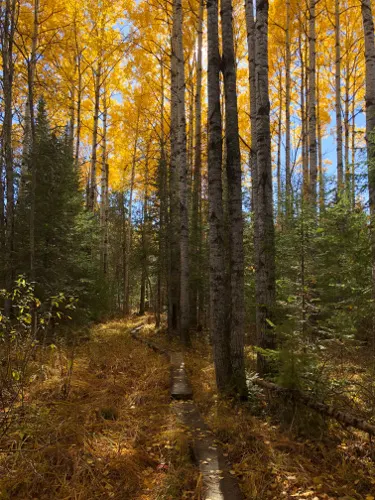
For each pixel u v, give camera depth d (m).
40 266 9.15
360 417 4.10
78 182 12.04
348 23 16.42
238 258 5.89
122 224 27.25
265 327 5.61
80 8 14.41
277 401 4.89
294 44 17.78
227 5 5.91
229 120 5.92
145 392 6.04
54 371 6.24
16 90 11.57
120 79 19.80
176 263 13.91
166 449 4.05
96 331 13.54
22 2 12.16
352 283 5.82
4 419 3.83
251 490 3.24
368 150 5.53
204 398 5.71
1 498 2.99
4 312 7.73
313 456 3.88
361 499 3.12
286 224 6.91
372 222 5.32
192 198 15.60
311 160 11.50
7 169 8.55
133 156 22.36
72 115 15.95
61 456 3.65
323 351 5.11
